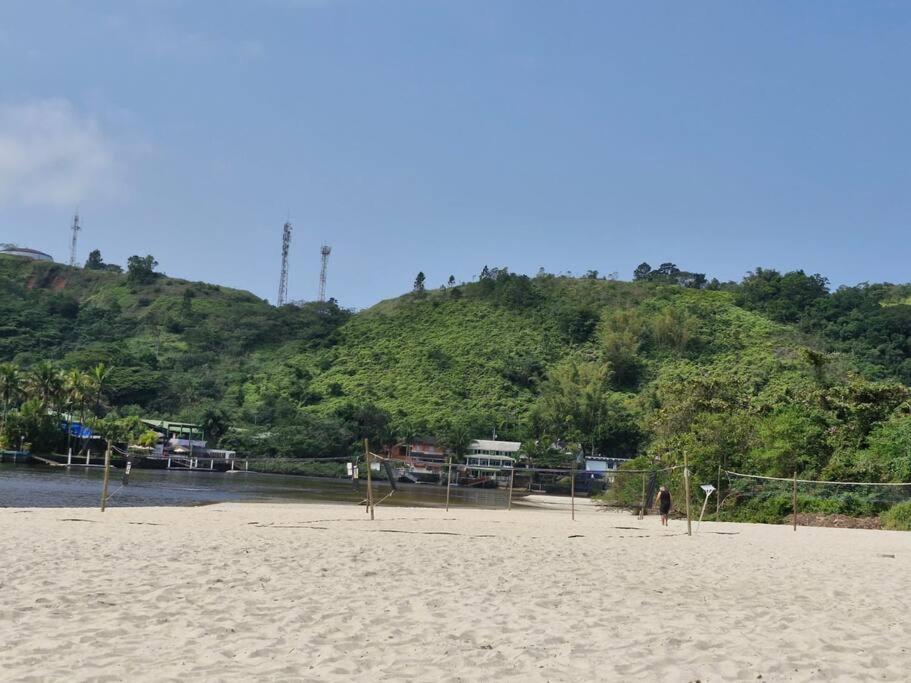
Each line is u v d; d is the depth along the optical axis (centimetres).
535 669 724
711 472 4359
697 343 16212
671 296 18675
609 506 5594
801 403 4944
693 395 5919
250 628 872
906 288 18638
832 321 16738
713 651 805
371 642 820
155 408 12862
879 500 3703
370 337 17500
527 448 11694
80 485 5234
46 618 889
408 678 688
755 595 1220
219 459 9931
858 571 1600
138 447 9619
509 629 898
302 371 15550
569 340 17012
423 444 11994
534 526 2914
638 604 1095
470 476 11562
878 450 4162
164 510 3023
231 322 18138
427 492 7850
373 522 2767
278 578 1228
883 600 1198
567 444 12338
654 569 1534
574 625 927
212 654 754
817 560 1819
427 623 921
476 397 14612
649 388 14388
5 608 927
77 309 18400
